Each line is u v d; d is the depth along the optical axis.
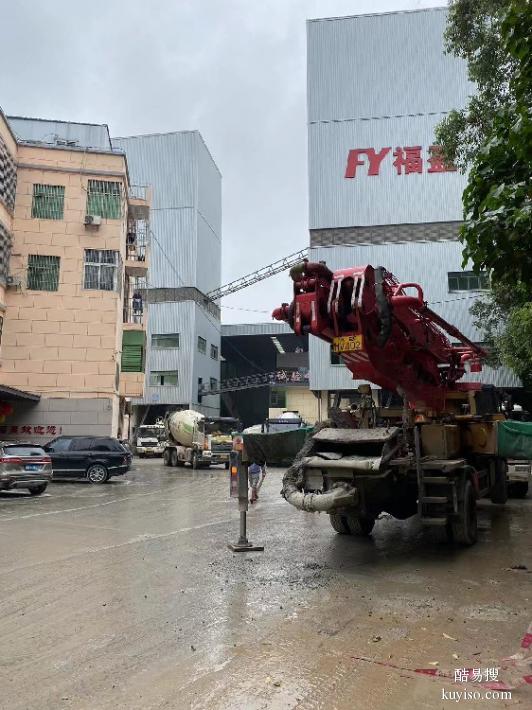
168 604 5.61
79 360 23.34
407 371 8.22
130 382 25.70
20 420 22.77
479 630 4.91
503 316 25.53
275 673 4.00
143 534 9.52
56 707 3.51
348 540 9.07
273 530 9.99
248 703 3.56
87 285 23.81
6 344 22.94
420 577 6.75
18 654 4.36
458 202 29.75
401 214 30.20
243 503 8.41
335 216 30.75
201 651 4.40
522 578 6.72
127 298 28.09
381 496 8.21
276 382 43.03
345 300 7.20
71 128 30.14
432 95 30.75
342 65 31.86
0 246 22.25
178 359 43.31
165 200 45.75
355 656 4.31
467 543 8.43
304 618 5.20
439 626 5.01
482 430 9.83
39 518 11.27
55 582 6.43
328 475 7.67
